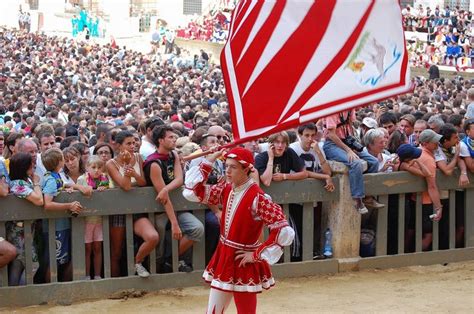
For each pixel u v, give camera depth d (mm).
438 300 8484
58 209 8352
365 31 5668
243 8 5879
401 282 9242
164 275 8859
